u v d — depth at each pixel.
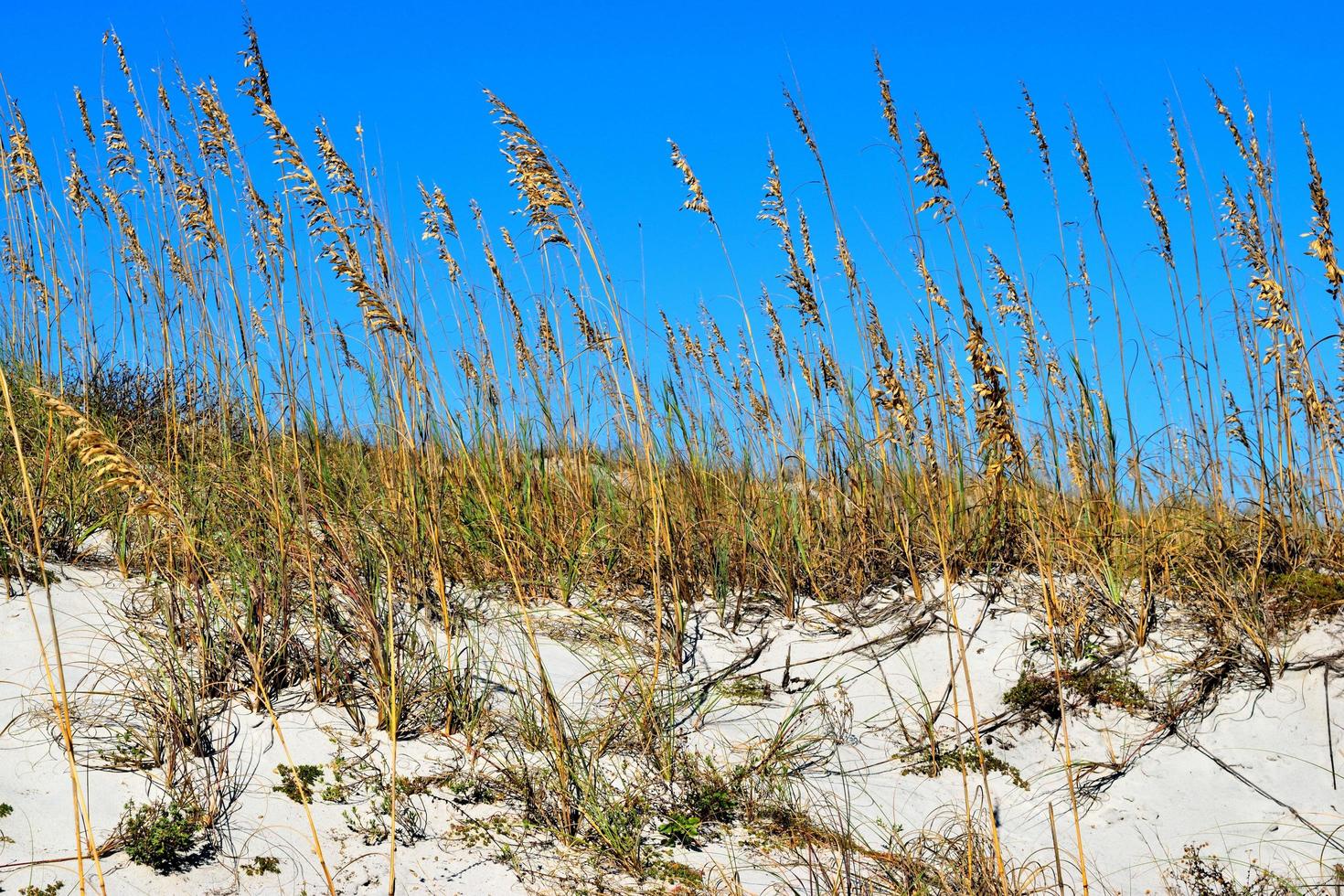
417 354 5.95
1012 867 4.69
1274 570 6.21
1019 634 6.09
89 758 4.30
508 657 5.70
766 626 6.38
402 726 5.02
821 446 7.04
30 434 6.22
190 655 5.05
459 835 4.37
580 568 6.64
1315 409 6.18
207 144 5.77
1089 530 6.41
